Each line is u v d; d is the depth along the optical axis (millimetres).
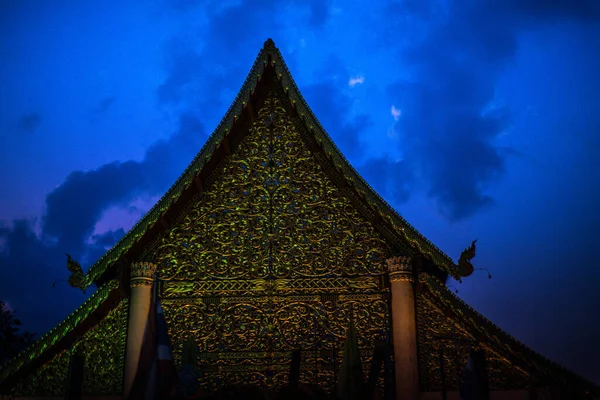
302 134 16484
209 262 15547
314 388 14141
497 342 14109
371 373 12320
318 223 15820
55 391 14383
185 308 15320
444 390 12328
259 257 15633
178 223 15789
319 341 15094
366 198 15227
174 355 14961
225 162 16312
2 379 13945
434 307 14977
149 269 15141
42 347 14180
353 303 15328
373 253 15594
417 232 14797
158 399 11062
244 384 14797
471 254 14328
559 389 13141
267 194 16062
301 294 15422
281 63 16406
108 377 14570
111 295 14859
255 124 16625
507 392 14031
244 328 15195
